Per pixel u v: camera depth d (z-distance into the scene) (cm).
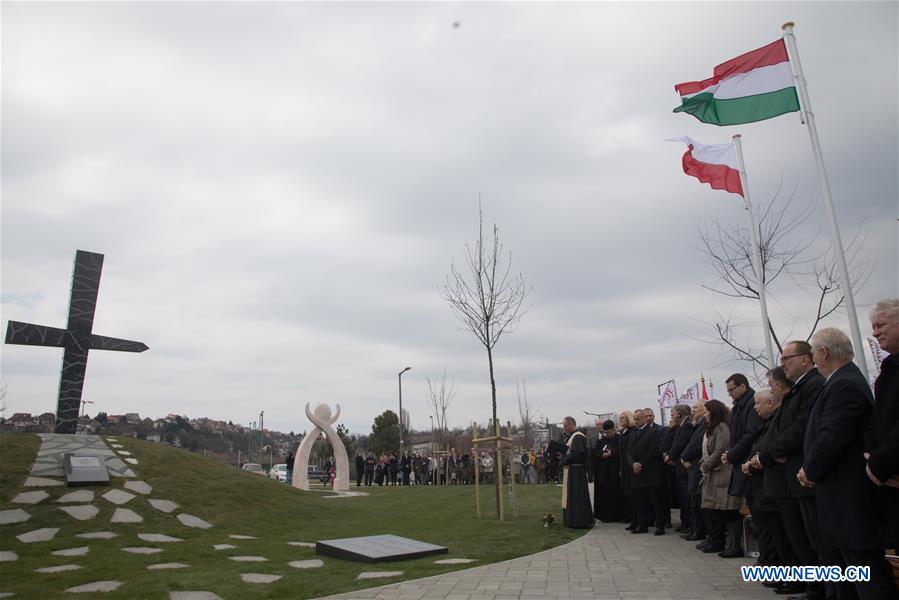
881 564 437
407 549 860
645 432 1054
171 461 1393
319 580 698
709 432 869
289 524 1229
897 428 394
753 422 717
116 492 1171
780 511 602
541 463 3117
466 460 3250
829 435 448
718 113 1116
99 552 871
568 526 1148
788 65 1078
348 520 1309
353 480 5006
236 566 795
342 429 7188
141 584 677
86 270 1655
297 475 2448
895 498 418
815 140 994
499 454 1311
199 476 1357
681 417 1145
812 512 538
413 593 627
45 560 816
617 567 758
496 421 1352
